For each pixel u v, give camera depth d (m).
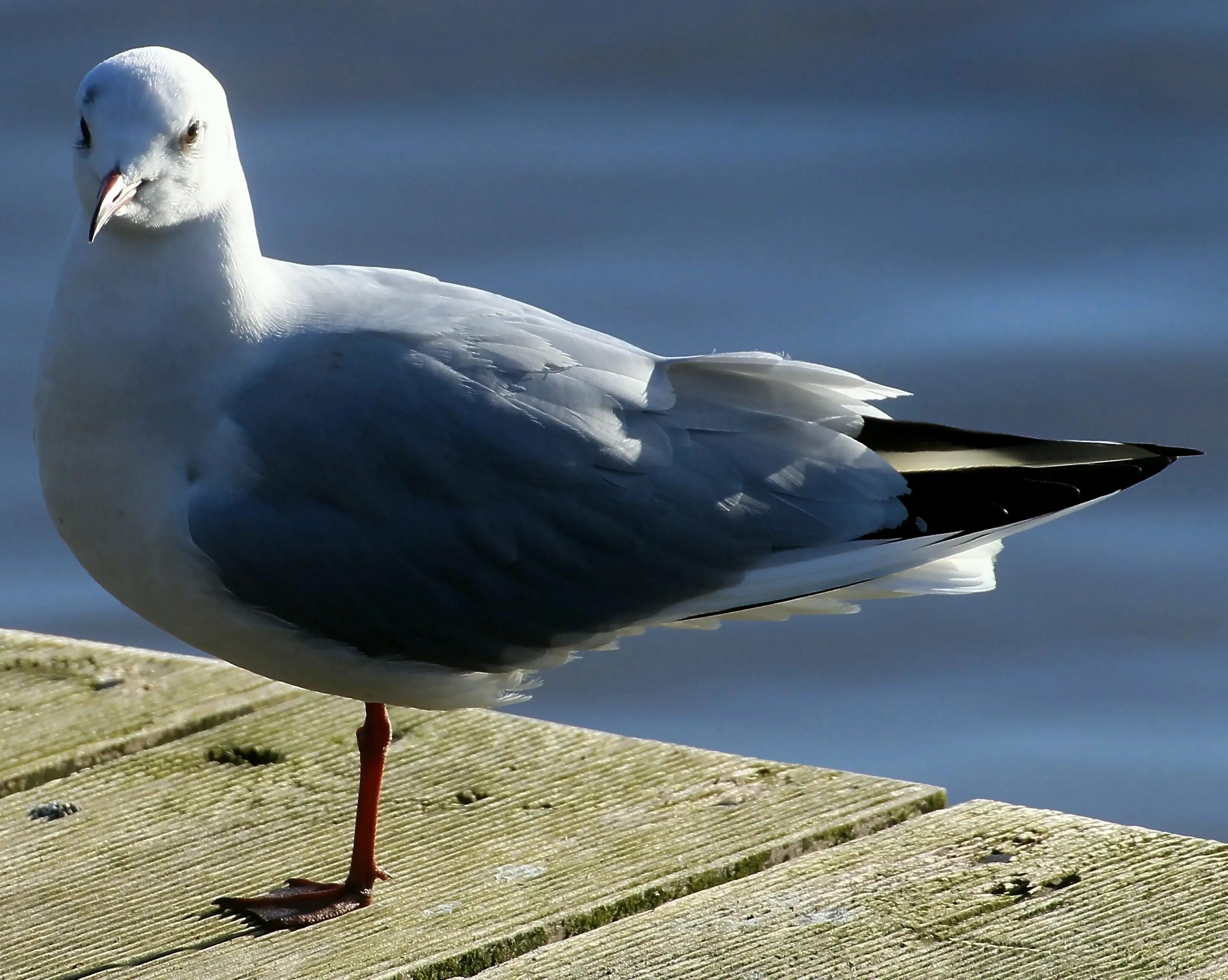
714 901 8.09
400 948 7.86
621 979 7.46
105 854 8.79
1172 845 8.34
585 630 9.46
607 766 9.52
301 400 8.87
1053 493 9.23
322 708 10.25
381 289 9.42
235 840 8.92
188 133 8.53
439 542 9.02
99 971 7.79
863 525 9.30
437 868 8.59
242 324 8.84
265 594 8.99
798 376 9.33
